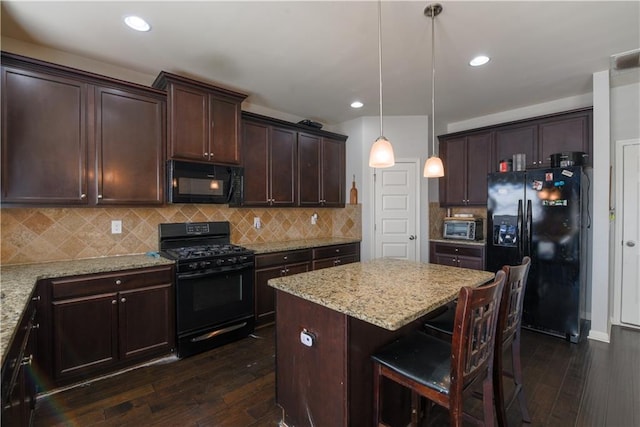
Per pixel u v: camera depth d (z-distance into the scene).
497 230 3.49
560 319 3.08
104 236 2.74
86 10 1.99
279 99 3.68
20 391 1.43
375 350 1.59
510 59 2.69
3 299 1.54
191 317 2.70
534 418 1.92
